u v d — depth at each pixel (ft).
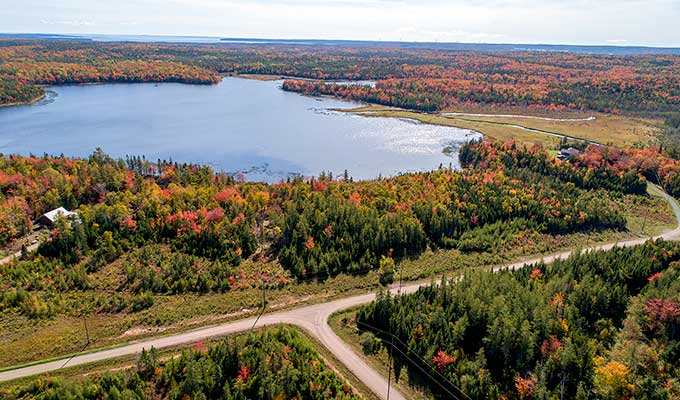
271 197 467.93
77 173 487.20
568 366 251.80
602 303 300.81
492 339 265.13
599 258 346.33
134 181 490.90
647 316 288.51
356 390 245.04
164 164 572.51
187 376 232.94
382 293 298.35
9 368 247.91
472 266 378.73
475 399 239.30
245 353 253.03
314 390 236.43
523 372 255.91
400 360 266.98
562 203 468.34
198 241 380.78
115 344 270.05
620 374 241.55
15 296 300.61
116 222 387.75
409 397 242.99
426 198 464.65
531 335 266.16
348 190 486.79
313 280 348.38
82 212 395.34
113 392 225.97
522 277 332.80
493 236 414.62
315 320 300.20
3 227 378.32
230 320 297.12
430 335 272.51
